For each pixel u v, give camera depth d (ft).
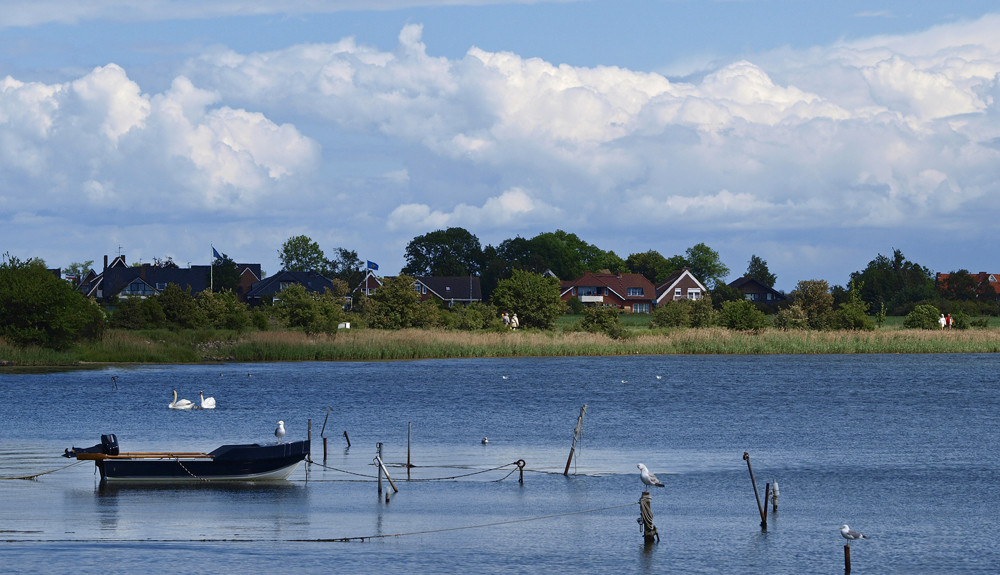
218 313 511.81
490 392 308.60
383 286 541.75
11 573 106.32
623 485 157.17
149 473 156.35
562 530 127.85
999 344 513.86
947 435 213.87
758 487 155.63
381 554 115.85
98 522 129.80
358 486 156.15
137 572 107.45
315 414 247.91
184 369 390.83
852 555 116.06
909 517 134.31
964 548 118.93
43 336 406.21
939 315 589.73
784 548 118.83
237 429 218.18
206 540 121.08
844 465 174.81
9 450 187.01
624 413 254.06
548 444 199.41
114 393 295.69
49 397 283.18
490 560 113.80
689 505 142.92
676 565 112.16
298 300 527.40
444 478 162.81
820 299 586.04
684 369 413.18
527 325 574.56
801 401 286.05
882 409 265.54
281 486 155.63
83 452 154.40
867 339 517.14
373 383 336.70
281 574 107.55
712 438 208.54
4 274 402.93
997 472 167.53
